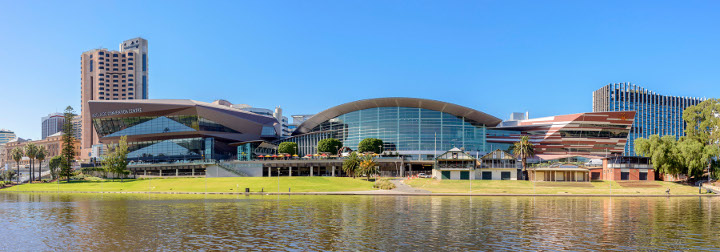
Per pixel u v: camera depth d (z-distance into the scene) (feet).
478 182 362.53
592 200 250.16
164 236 125.39
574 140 582.35
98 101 589.73
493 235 125.39
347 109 603.26
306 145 611.06
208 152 586.45
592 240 118.01
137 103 579.89
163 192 338.75
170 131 586.45
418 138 573.74
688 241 116.78
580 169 381.19
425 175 445.37
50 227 144.66
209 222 151.84
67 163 499.10
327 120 633.20
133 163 553.64
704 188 339.98
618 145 576.61
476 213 177.06
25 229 141.08
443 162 402.72
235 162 473.26
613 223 148.66
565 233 128.57
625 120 559.79
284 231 132.67
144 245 113.50
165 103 573.74
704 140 403.34
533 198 265.75
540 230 134.00
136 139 612.29
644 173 380.37
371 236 124.16
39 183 471.62
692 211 186.70
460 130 580.30
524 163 402.93
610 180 369.09
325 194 301.63
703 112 409.08
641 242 115.55
